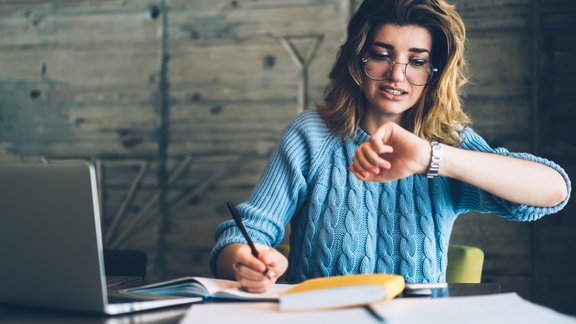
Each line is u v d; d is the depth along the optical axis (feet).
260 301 3.41
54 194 3.13
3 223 3.33
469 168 4.35
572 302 9.11
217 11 10.14
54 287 3.27
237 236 4.60
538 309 2.96
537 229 9.20
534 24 9.30
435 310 2.95
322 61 9.84
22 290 3.41
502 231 9.30
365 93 5.35
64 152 10.53
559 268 9.16
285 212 5.23
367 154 4.01
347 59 5.45
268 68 9.99
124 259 6.37
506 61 9.35
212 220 10.15
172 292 3.72
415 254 5.02
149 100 10.32
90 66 10.47
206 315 2.91
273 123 9.98
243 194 10.08
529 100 9.31
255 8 10.02
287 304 2.99
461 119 5.57
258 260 3.59
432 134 5.41
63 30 10.54
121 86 10.39
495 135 9.37
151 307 3.37
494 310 2.94
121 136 10.39
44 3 10.59
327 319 2.79
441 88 5.32
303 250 5.17
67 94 10.53
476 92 9.41
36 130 10.61
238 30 10.08
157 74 10.30
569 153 9.21
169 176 10.25
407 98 5.26
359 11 5.38
